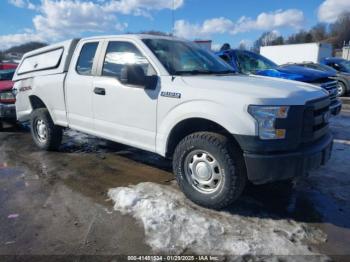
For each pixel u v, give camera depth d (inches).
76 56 197.6
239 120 127.3
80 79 190.9
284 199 154.1
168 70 155.6
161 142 154.2
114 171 190.4
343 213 141.4
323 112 144.4
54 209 143.7
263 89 133.3
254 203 149.5
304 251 114.1
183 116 142.3
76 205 147.3
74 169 194.4
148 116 157.5
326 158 145.1
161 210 138.4
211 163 138.9
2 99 283.1
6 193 160.9
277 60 1099.9
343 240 121.1
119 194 153.9
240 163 133.7
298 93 134.2
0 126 297.7
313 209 144.6
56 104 211.5
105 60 179.9
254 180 130.0
